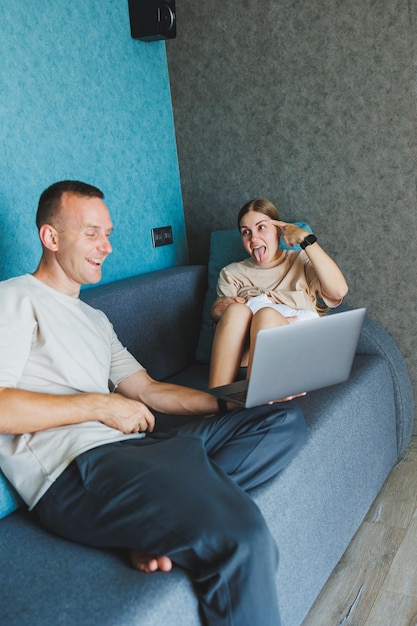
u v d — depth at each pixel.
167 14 2.75
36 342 1.59
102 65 2.61
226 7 2.84
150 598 1.16
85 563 1.30
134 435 1.61
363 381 2.22
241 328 2.13
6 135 2.15
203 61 2.96
